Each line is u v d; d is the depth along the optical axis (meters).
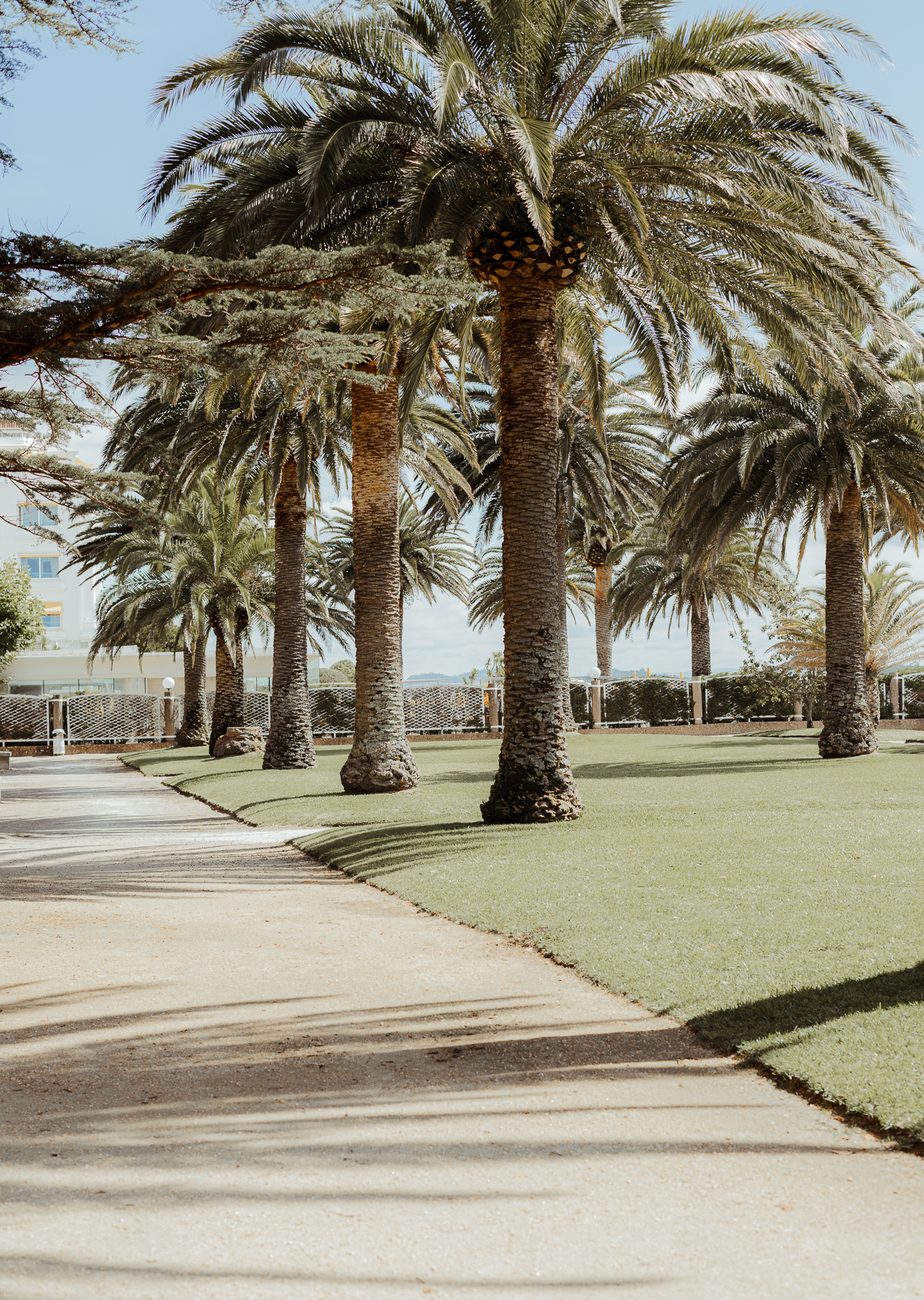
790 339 15.19
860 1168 3.71
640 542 43.62
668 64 12.02
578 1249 3.13
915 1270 2.97
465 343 14.97
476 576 48.50
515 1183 3.61
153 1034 5.53
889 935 6.59
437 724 47.34
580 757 26.80
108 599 40.66
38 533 13.93
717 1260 3.05
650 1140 4.00
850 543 23.80
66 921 8.87
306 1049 5.25
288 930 8.39
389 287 9.34
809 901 7.77
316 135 11.54
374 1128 4.15
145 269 8.38
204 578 32.41
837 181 12.78
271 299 10.12
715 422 24.12
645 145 12.95
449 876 10.12
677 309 15.70
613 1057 5.05
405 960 7.26
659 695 45.59
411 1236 3.22
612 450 33.69
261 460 25.64
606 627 46.22
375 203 13.56
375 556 18.53
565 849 10.84
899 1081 4.33
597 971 6.62
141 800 22.25
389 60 12.98
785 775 18.70
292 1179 3.66
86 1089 4.67
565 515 32.09
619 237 12.79
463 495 33.34
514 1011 5.90
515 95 12.77
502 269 13.21
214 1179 3.67
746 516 24.92
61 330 8.66
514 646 13.44
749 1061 4.92
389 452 18.56
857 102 11.94
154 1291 2.88
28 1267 3.02
